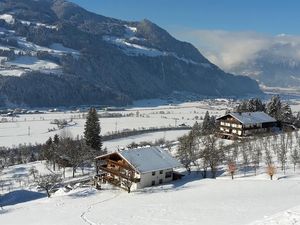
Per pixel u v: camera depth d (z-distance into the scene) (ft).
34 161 575.38
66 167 472.44
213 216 207.82
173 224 201.05
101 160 395.55
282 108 634.43
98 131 521.65
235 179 323.16
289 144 425.69
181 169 389.19
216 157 361.92
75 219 234.58
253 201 236.02
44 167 490.90
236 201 240.32
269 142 433.48
